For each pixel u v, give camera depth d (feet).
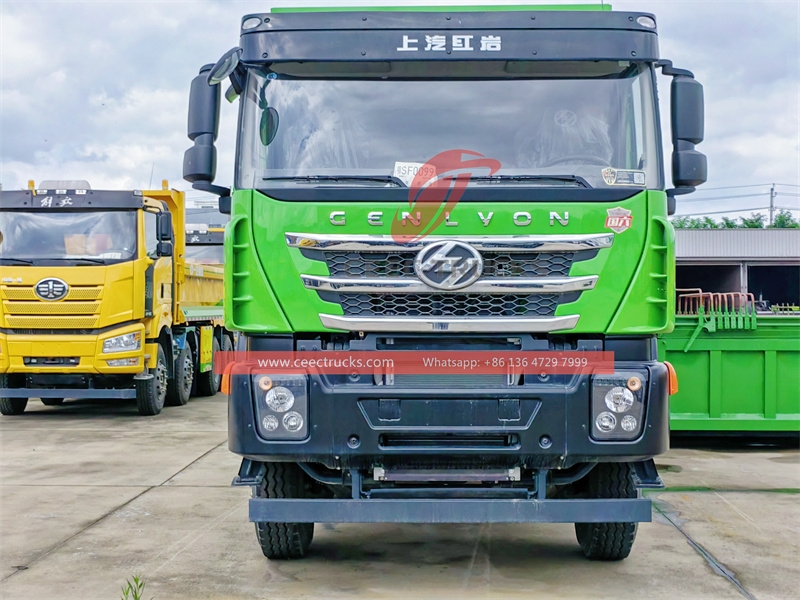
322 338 15.17
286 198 15.05
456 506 14.52
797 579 16.56
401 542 19.27
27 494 23.98
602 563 17.62
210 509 22.21
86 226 38.29
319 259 14.97
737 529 20.22
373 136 15.72
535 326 14.83
